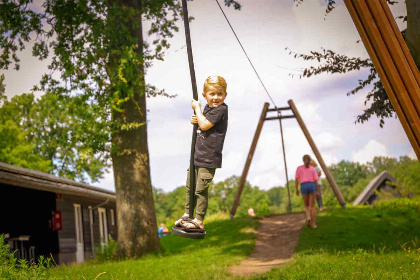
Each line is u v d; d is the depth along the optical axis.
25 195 20.53
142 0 17.22
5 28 16.20
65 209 25.11
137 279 9.26
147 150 17.47
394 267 7.52
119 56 16.61
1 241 7.98
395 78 5.43
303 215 21.97
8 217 18.78
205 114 4.83
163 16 17.36
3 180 16.88
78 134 16.69
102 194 26.47
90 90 16.39
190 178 4.85
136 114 17.05
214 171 4.89
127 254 16.70
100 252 17.89
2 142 42.28
